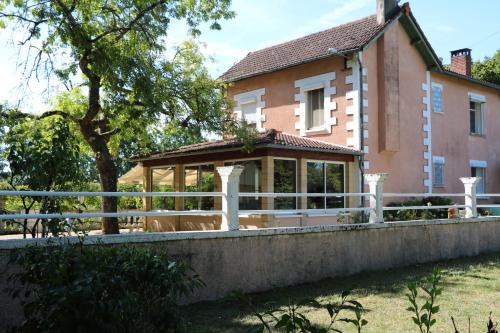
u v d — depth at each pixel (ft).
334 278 34.83
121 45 45.75
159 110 46.29
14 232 48.75
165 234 26.48
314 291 30.55
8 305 21.36
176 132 56.80
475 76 106.73
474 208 48.32
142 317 14.53
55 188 25.57
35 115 46.83
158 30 46.88
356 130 52.47
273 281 31.53
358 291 30.35
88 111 48.16
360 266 37.09
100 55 42.52
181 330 15.47
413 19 57.36
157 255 15.70
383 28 53.57
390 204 54.65
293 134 58.95
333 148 49.52
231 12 52.34
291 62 57.82
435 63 60.70
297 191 49.01
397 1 57.72
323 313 25.09
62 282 13.78
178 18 49.65
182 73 50.60
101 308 12.91
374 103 54.03
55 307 12.79
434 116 62.85
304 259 33.47
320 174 50.90
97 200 55.47
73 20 42.86
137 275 14.16
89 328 13.12
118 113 49.11
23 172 24.17
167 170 60.90
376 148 53.93
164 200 60.80
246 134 46.26
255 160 48.91
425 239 42.70
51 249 15.55
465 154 67.97
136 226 66.08
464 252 46.50
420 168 59.62
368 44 52.01
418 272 37.17
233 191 30.07
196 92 50.31
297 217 48.65
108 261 14.73
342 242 36.01
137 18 45.73
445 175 63.82
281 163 48.39
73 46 44.09
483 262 42.52
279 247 32.09
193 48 52.49
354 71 52.95
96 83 47.09
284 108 60.18
